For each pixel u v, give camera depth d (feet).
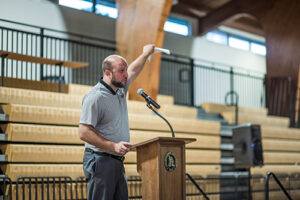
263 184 26.30
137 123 22.53
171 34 42.55
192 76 34.42
